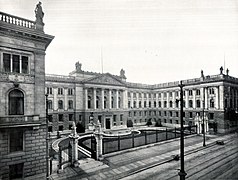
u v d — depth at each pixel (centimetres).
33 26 1786
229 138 3728
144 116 6462
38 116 1717
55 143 3272
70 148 2164
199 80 5034
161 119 6278
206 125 4316
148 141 3453
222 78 4391
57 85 4491
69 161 2116
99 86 5062
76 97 4744
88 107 4947
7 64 1628
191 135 3991
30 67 1745
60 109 4491
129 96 6141
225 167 1962
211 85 4669
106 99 5306
